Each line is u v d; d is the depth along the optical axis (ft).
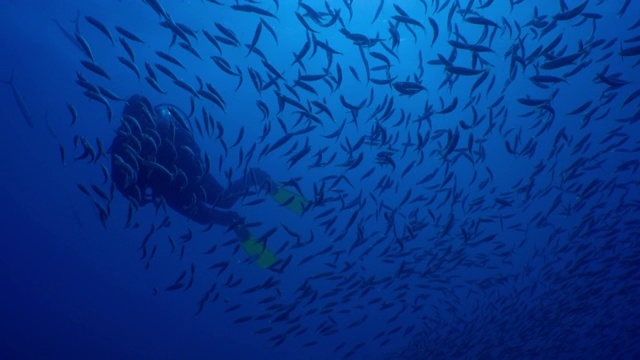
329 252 23.77
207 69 68.23
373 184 78.69
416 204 69.82
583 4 14.90
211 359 81.51
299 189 20.45
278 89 18.22
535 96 66.69
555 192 71.26
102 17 52.80
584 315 34.68
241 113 82.58
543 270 32.09
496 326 32.94
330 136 21.02
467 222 30.35
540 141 75.36
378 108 20.66
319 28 56.34
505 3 51.67
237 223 20.51
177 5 51.60
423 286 28.43
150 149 19.52
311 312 23.99
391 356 43.88
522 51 18.78
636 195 56.59
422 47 58.75
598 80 15.46
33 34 55.88
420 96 66.69
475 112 21.12
